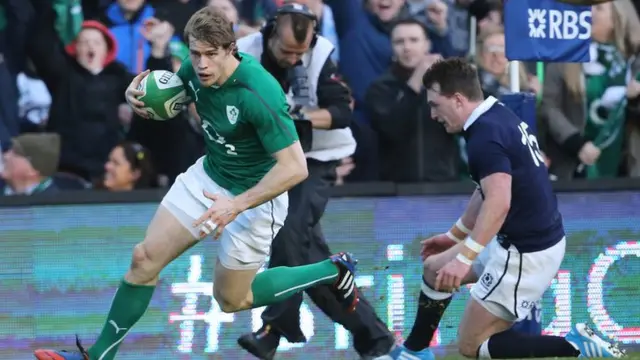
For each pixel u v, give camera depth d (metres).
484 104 14.94
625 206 20.22
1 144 20.55
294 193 17.34
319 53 17.30
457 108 14.94
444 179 20.78
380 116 20.66
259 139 13.72
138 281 13.93
